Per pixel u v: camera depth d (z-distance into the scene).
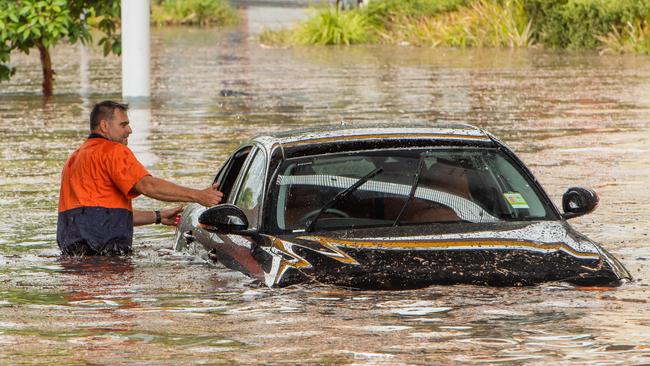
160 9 141.12
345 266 16.28
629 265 19.42
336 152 18.53
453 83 63.66
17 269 20.02
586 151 36.94
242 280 17.22
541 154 36.34
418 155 18.56
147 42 56.84
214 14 137.62
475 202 18.00
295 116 48.59
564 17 92.94
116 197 21.73
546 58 83.19
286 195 17.94
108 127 22.03
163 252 21.62
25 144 40.81
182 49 97.56
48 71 60.75
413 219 17.64
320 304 15.48
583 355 13.09
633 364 12.70
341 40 105.06
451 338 13.85
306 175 18.19
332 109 51.03
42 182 31.89
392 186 18.05
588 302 15.41
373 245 16.70
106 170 21.59
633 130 42.56
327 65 79.38
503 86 61.56
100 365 13.16
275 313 15.27
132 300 16.89
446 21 103.44
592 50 90.31
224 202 21.20
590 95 56.06
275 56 89.31
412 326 14.41
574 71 71.25
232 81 67.00
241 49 97.94
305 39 104.81
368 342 13.77
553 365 12.70
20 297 17.39
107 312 16.11
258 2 168.62
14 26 58.66
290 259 16.61
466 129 19.55
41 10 58.88
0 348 14.04
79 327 15.19
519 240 16.89
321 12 106.62
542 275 16.14
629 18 88.44
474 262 16.30
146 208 27.75
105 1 59.84
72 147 39.84
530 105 51.97
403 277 15.97
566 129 43.12
